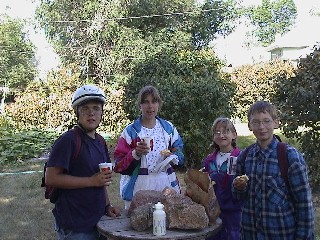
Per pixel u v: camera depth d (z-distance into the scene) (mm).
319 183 6496
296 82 6551
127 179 3826
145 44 22125
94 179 2891
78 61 22766
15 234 5379
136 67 9211
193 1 25875
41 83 15906
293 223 2643
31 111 14844
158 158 3756
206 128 8023
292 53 31906
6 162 10398
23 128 13859
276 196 2643
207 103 7934
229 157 3271
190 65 8844
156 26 24703
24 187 7848
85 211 2939
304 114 6359
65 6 23344
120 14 22438
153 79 8430
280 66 18328
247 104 18500
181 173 8203
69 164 2900
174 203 2863
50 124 14898
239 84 18250
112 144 10945
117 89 15758
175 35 23516
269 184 2660
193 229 2777
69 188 2887
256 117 2727
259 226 2711
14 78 31250
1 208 6504
